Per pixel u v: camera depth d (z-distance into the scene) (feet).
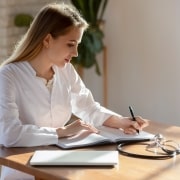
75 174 5.76
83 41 13.44
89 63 13.61
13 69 7.36
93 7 13.83
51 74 7.72
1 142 6.85
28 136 6.82
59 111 7.72
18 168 6.17
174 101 13.64
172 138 7.25
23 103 7.38
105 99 14.74
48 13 7.18
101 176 5.71
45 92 7.54
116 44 14.49
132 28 14.10
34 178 6.99
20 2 13.06
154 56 13.82
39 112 7.49
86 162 6.03
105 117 7.86
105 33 14.62
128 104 14.58
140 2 13.82
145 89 14.16
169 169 5.99
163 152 6.63
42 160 6.09
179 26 13.20
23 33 13.26
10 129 6.81
